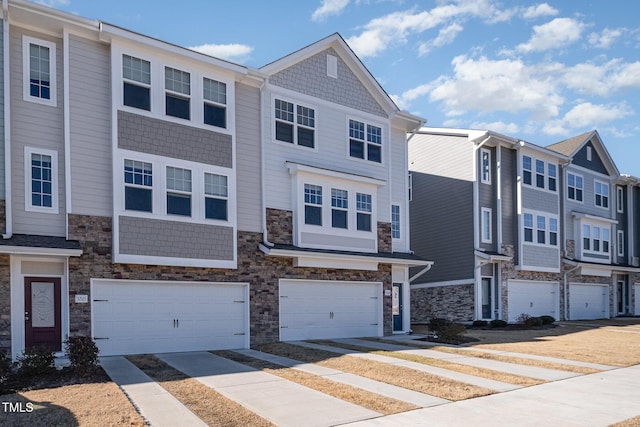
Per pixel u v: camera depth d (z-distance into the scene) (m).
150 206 14.36
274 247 16.70
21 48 13.21
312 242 17.91
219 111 16.05
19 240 12.45
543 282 27.83
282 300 17.31
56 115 13.55
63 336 13.10
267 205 17.16
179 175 14.99
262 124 17.31
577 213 30.27
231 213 15.88
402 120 21.52
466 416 8.27
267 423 7.78
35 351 10.74
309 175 18.09
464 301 25.14
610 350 15.68
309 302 18.05
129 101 14.29
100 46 14.22
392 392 9.81
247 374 11.37
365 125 20.30
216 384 10.28
